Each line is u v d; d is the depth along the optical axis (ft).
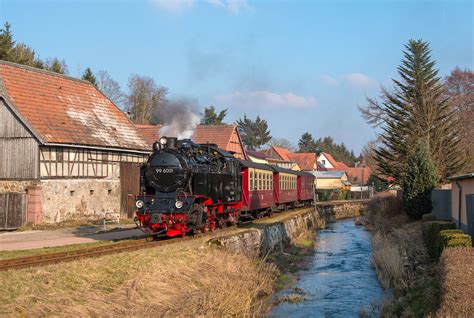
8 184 77.41
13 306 28.02
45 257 41.88
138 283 35.81
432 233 53.11
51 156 78.38
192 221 55.83
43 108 82.17
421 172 85.56
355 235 99.91
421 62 124.57
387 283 50.16
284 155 245.24
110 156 90.79
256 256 59.21
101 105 97.66
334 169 312.29
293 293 47.70
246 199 77.15
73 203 82.17
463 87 155.33
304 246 80.43
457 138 129.70
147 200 56.08
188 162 57.11
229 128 146.41
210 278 42.45
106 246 48.14
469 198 52.75
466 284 29.32
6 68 82.89
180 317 32.94
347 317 40.24
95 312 30.07
